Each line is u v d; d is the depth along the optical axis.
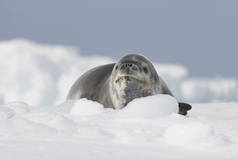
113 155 13.98
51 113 21.09
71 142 16.08
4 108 21.73
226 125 21.27
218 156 14.80
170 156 14.52
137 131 18.23
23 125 18.31
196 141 16.33
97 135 17.45
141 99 23.84
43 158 13.14
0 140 16.25
